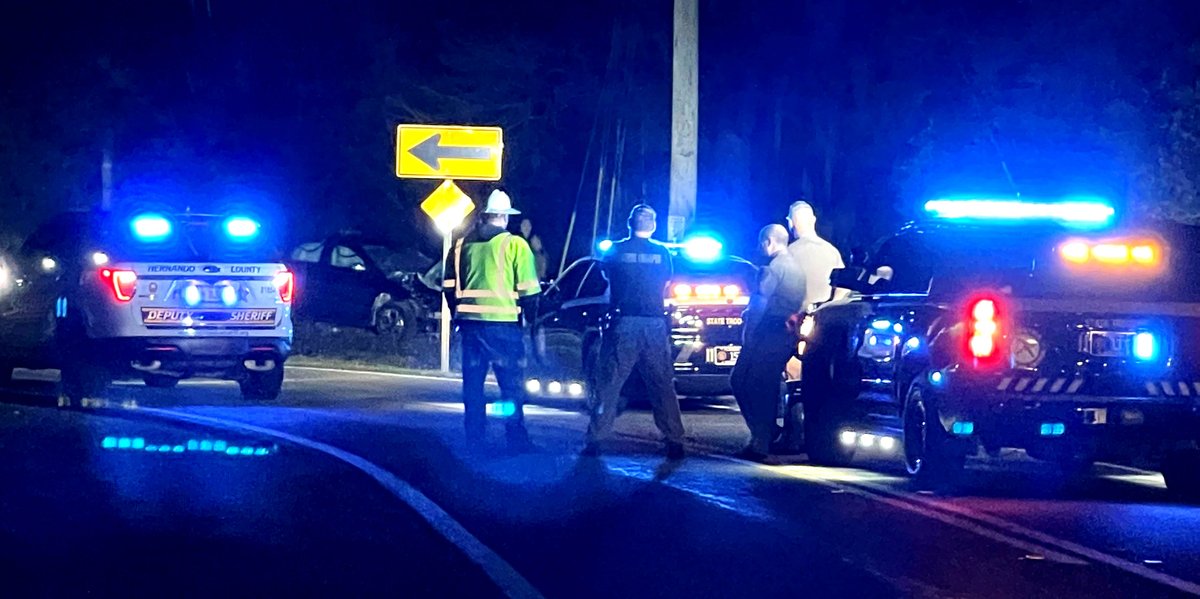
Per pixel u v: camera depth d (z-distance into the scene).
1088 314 12.09
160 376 19.62
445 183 24.33
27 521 10.66
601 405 14.16
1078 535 10.64
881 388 13.43
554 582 9.02
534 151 34.41
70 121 37.44
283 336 18.53
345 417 17.38
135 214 18.34
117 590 8.66
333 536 10.27
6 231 37.56
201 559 9.52
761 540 10.31
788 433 15.16
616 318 14.06
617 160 30.50
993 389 12.01
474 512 11.21
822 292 15.59
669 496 12.07
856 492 12.43
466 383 14.88
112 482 12.30
